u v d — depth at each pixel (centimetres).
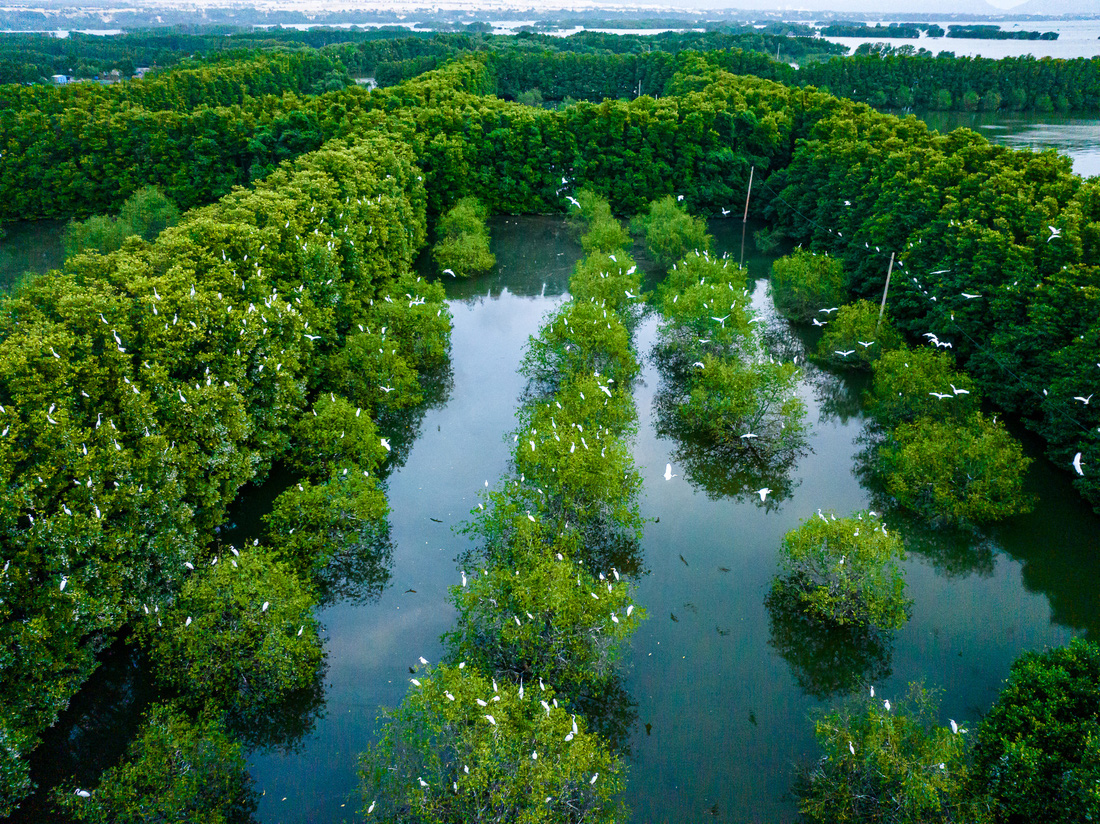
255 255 4562
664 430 4784
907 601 3297
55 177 8388
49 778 2730
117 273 3941
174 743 2384
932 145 6744
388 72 15425
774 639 3281
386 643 3266
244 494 4078
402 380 4638
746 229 8981
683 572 3650
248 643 2772
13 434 2817
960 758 2369
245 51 15612
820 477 4378
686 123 8700
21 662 2545
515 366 5597
